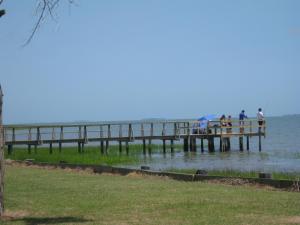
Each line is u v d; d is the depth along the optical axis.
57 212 13.23
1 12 11.97
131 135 49.66
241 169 33.44
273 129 128.50
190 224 11.40
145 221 11.85
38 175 23.22
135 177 22.45
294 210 13.09
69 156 41.28
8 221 12.02
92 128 149.50
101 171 25.14
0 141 12.27
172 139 52.28
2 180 12.49
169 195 15.96
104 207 13.89
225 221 11.70
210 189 17.47
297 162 40.25
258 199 15.03
